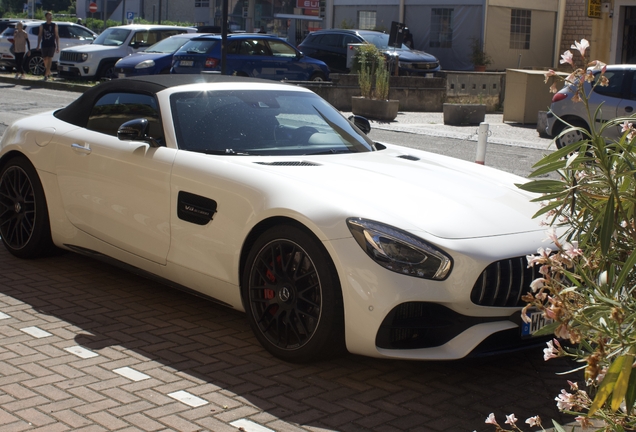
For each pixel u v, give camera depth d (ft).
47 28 77.05
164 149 15.53
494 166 36.42
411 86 69.41
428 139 46.80
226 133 15.88
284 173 13.98
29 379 12.13
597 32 62.59
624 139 8.36
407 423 11.22
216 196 14.17
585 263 8.18
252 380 12.46
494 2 86.12
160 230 15.24
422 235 12.21
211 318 15.44
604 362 7.18
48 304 15.81
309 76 68.33
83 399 11.48
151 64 66.18
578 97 8.45
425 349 12.21
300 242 12.72
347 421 11.18
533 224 13.28
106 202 16.42
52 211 17.93
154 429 10.61
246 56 64.54
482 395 12.36
